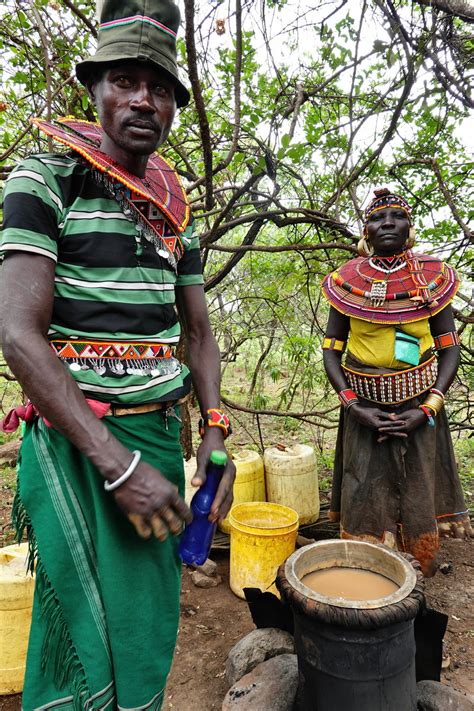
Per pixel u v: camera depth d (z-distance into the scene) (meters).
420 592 1.54
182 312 1.62
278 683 1.80
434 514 2.47
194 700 2.03
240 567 2.60
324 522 3.23
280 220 3.20
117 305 1.19
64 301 1.17
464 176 3.36
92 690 1.18
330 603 1.46
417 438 2.44
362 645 1.45
